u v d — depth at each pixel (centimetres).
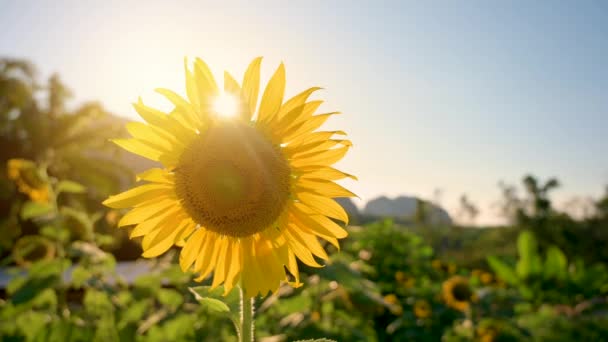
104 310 81
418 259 204
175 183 42
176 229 44
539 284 230
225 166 41
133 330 80
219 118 41
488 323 146
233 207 41
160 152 41
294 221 44
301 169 42
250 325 40
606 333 183
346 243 152
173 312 82
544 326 188
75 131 457
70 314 85
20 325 81
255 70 41
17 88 460
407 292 171
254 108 41
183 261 44
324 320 85
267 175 41
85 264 85
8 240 340
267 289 41
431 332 141
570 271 251
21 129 458
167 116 40
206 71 40
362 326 99
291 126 41
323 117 41
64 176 417
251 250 43
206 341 73
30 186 96
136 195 42
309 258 44
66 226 92
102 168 428
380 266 180
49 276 80
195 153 41
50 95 491
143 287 85
